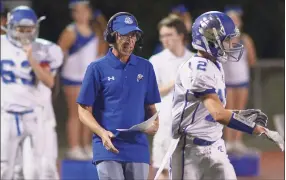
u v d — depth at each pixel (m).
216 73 13.79
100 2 40.00
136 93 14.85
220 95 13.88
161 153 18.75
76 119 26.62
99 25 26.67
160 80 18.92
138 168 14.88
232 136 28.03
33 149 18.89
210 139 14.15
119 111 14.74
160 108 18.67
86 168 22.64
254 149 31.34
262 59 40.16
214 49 13.89
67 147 31.62
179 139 14.28
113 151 14.48
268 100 33.97
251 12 41.34
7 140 18.62
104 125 14.77
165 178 18.89
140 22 39.84
